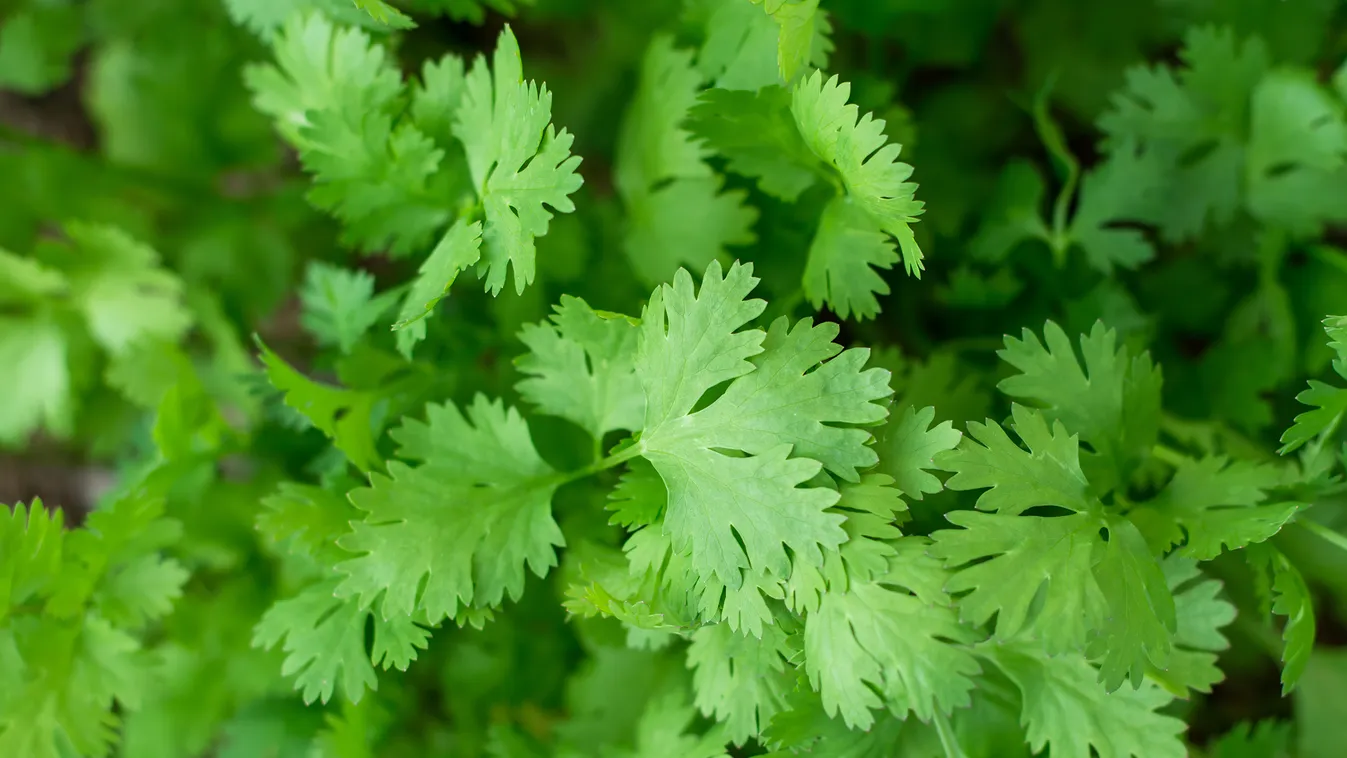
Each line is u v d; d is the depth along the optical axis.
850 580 0.36
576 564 0.39
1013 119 0.45
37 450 0.51
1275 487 0.37
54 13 0.47
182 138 0.47
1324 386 0.36
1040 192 0.41
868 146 0.36
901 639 0.36
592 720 0.40
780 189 0.38
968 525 0.35
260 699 0.43
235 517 0.43
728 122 0.37
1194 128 0.41
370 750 0.40
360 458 0.38
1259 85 0.41
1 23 0.47
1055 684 0.37
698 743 0.38
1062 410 0.36
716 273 0.36
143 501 0.40
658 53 0.40
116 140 0.47
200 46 0.46
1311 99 0.40
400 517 0.37
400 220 0.39
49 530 0.39
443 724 0.42
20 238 0.46
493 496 0.37
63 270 0.45
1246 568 0.40
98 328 0.46
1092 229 0.41
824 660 0.36
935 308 0.43
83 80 0.51
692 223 0.40
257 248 0.47
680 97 0.39
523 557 0.37
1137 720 0.36
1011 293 0.41
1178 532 0.36
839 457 0.35
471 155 0.38
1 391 0.46
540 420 0.40
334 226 0.47
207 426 0.41
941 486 0.35
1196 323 0.43
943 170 0.44
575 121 0.45
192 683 0.43
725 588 0.36
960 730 0.37
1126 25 0.44
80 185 0.46
